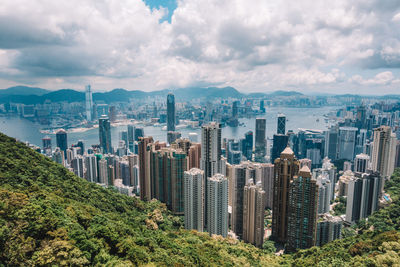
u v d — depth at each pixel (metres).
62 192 194.00
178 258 151.38
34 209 125.38
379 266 145.62
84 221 146.50
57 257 106.00
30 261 102.12
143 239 152.12
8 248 103.31
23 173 189.75
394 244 166.12
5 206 121.69
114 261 114.56
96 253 119.44
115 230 143.50
